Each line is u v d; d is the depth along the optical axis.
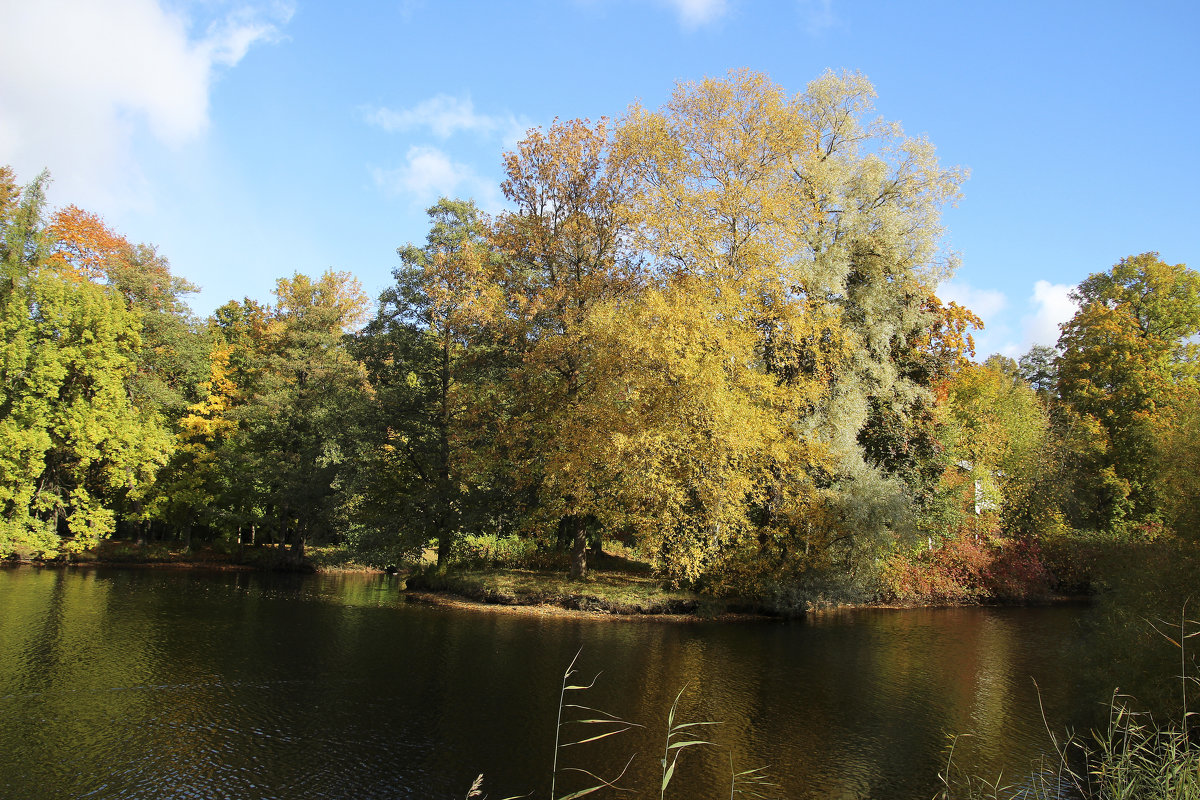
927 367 28.20
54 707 11.55
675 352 21.73
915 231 26.41
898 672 15.59
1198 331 36.44
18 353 30.61
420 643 17.09
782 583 23.34
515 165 27.38
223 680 13.36
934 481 28.20
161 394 35.31
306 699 12.29
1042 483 32.47
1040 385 61.09
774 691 13.77
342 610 22.08
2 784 8.56
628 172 26.50
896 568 26.64
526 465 25.78
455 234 31.55
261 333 42.88
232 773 9.05
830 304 25.47
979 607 27.42
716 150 25.55
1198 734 10.15
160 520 38.56
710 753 10.29
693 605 23.58
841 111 27.50
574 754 10.02
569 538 30.55
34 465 30.55
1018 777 9.54
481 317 25.97
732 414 21.03
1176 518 12.20
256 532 44.09
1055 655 17.58
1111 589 12.87
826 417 24.28
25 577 27.89
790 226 23.78
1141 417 33.19
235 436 37.91
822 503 23.44
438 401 28.72
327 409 32.38
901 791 9.03
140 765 9.25
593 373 23.67
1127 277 39.16
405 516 27.33
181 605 21.94
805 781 9.34
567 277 26.70
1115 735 10.98
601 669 15.00
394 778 8.98
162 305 38.34
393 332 28.67
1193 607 10.65
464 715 11.59
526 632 19.03
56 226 37.03
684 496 21.92
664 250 24.64
